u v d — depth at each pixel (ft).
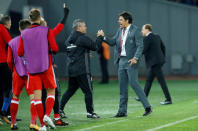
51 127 79.51
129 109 116.47
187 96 153.07
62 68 258.98
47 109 78.74
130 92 172.86
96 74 265.54
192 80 258.16
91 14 278.05
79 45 98.02
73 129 81.92
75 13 269.85
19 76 83.15
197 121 88.69
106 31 282.77
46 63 76.95
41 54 77.05
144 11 289.53
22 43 77.87
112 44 100.48
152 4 292.61
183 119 92.17
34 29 77.97
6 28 95.14
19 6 245.65
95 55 265.34
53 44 77.46
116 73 277.64
